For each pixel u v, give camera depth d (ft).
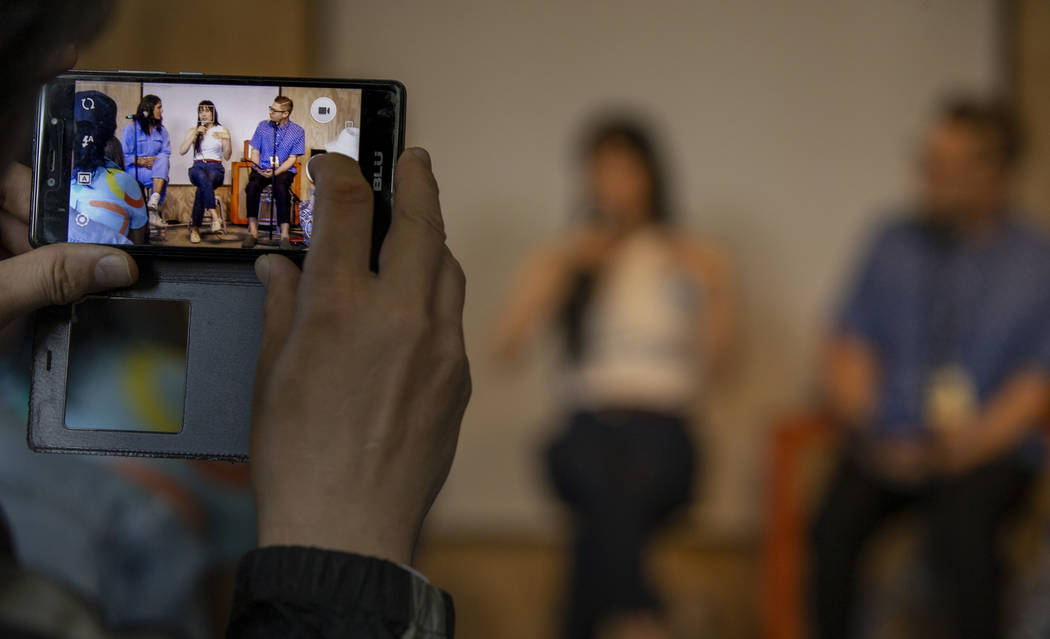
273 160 1.83
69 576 2.70
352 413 1.28
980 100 9.84
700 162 9.99
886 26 9.94
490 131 9.95
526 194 9.95
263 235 1.81
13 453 2.88
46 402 1.67
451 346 1.35
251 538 4.45
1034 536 8.11
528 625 8.02
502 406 9.82
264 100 1.83
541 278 7.80
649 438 6.79
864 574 8.54
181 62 8.59
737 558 9.51
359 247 1.35
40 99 1.79
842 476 7.01
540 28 9.96
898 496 6.84
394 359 1.30
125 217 1.80
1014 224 6.86
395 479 1.28
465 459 9.83
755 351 9.86
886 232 7.20
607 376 7.07
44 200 1.79
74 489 2.92
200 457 1.69
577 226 9.91
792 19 9.97
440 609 1.28
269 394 1.28
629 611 6.56
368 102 1.84
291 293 1.43
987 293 6.69
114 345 1.70
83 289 1.60
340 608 1.19
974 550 6.34
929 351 6.77
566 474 6.84
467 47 9.94
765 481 8.07
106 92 1.81
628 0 9.98
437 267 1.39
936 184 6.90
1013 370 6.61
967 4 9.88
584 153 9.93
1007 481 6.44
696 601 8.39
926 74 9.92
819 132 9.98
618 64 10.00
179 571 3.06
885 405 6.82
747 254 9.95
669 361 7.08
